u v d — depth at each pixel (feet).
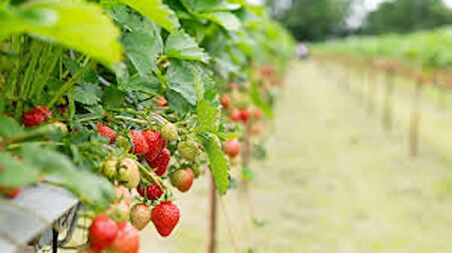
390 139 43.32
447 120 52.70
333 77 111.14
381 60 74.33
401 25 265.34
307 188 29.43
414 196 28.73
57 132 4.33
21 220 3.68
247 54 15.56
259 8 12.25
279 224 23.86
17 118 4.75
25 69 5.05
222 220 23.02
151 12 5.11
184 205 24.54
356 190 29.50
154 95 6.62
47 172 3.47
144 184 5.66
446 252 22.20
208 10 8.54
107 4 5.14
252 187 28.96
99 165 4.58
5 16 3.10
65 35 3.34
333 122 51.57
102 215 4.19
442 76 59.52
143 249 19.60
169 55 6.77
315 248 21.85
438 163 35.60
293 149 38.60
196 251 19.99
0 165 3.27
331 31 270.46
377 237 23.40
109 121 5.81
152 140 5.75
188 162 6.40
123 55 5.49
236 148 10.12
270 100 20.15
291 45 76.89
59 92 5.16
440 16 260.01
